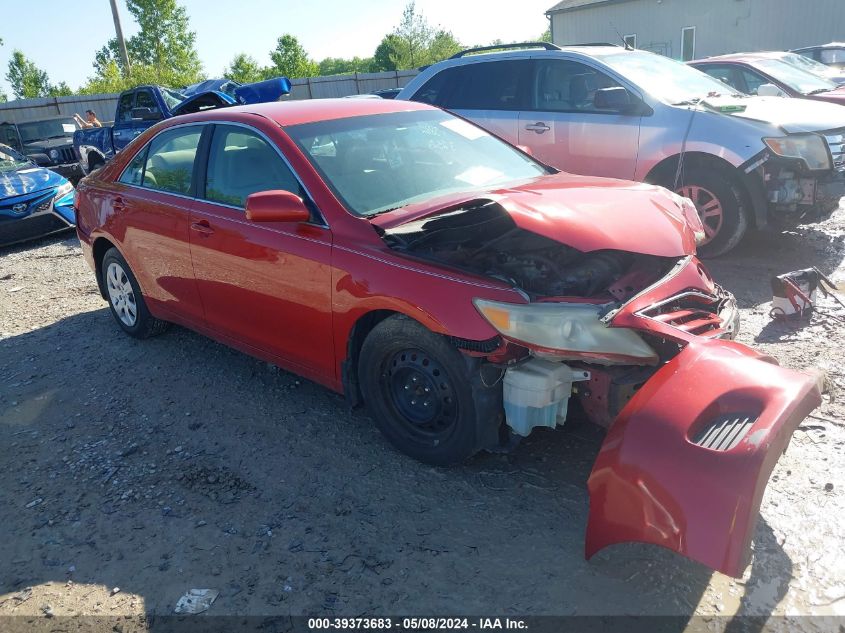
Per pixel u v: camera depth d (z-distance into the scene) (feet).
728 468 7.11
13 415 14.17
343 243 11.10
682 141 20.07
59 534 10.19
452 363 9.87
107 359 16.75
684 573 8.48
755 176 19.43
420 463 11.20
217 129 14.06
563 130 22.36
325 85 102.06
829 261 20.31
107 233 16.80
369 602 8.45
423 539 9.47
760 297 17.67
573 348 9.02
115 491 11.16
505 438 10.30
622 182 12.80
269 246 12.16
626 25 91.76
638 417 7.84
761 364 8.20
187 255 14.21
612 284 10.03
